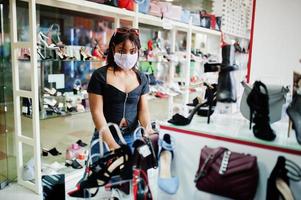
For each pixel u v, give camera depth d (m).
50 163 3.16
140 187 1.55
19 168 2.81
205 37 5.63
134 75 2.13
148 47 4.24
